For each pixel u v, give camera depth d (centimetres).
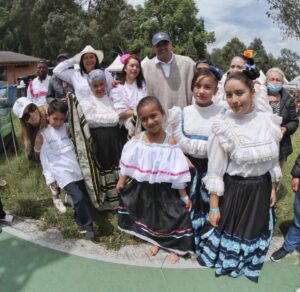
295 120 429
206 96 324
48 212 427
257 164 298
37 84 707
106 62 3406
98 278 319
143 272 327
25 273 325
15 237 380
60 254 352
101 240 377
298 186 327
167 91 412
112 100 422
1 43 4156
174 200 341
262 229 315
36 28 3359
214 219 314
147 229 353
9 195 484
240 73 290
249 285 312
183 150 345
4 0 3997
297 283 314
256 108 326
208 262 331
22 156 627
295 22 1398
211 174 308
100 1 3288
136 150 337
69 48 3120
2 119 630
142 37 3788
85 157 394
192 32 3953
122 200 359
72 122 390
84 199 379
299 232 330
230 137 293
